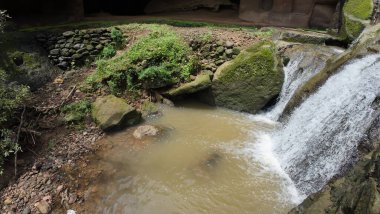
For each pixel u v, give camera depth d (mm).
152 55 9086
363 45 7090
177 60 9227
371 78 6070
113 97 8055
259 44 8852
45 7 12055
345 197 4059
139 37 10320
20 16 11570
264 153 6871
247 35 10156
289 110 7777
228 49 9523
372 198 3465
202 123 8102
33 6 11953
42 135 7211
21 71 8508
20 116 7281
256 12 13539
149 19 12398
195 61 9297
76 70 9594
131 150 6984
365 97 5770
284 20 12836
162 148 7055
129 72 8836
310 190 5551
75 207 5508
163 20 12227
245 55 8664
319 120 6492
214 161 6582
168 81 8828
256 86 8477
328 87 6969
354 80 6445
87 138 7320
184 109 8766
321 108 6719
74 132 7465
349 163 5203
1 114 6699
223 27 11500
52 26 10758
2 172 5953
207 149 7000
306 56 8297
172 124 8031
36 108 7707
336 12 11133
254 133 7668
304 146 6270
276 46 9164
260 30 10891
